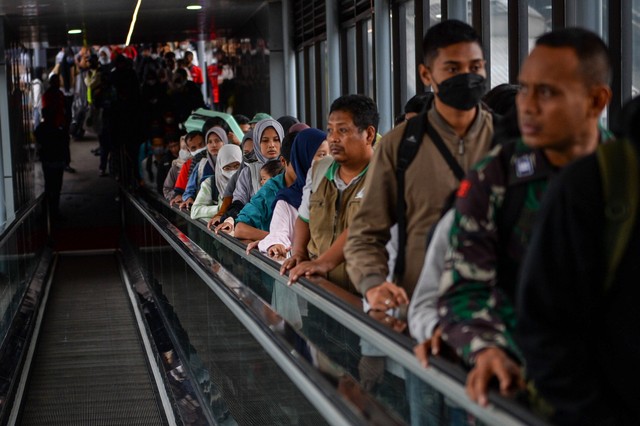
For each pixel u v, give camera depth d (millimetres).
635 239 1547
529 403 1687
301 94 12867
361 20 9555
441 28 2600
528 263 1627
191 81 18391
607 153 1559
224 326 4805
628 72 4668
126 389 7488
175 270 7430
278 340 2986
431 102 2789
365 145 3586
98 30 15641
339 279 3695
